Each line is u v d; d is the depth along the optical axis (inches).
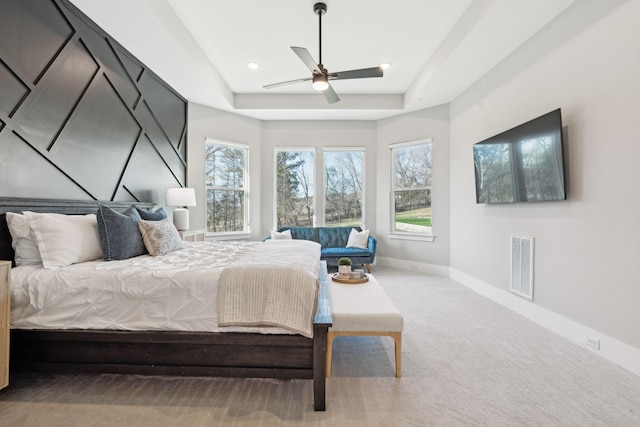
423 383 73.3
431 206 196.9
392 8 114.5
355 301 84.6
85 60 103.3
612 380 74.7
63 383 72.4
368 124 227.6
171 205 151.4
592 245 90.7
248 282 67.9
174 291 68.5
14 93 79.5
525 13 102.5
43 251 74.3
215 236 200.1
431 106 194.7
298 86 188.9
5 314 63.9
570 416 61.4
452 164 184.1
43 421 59.3
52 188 91.4
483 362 83.5
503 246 134.9
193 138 186.5
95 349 69.6
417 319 116.0
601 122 87.8
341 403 65.6
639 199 77.6
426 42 138.3
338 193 230.7
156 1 103.9
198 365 68.7
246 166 217.8
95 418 60.3
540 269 112.0
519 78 124.2
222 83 175.2
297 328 64.5
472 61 136.3
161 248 95.3
